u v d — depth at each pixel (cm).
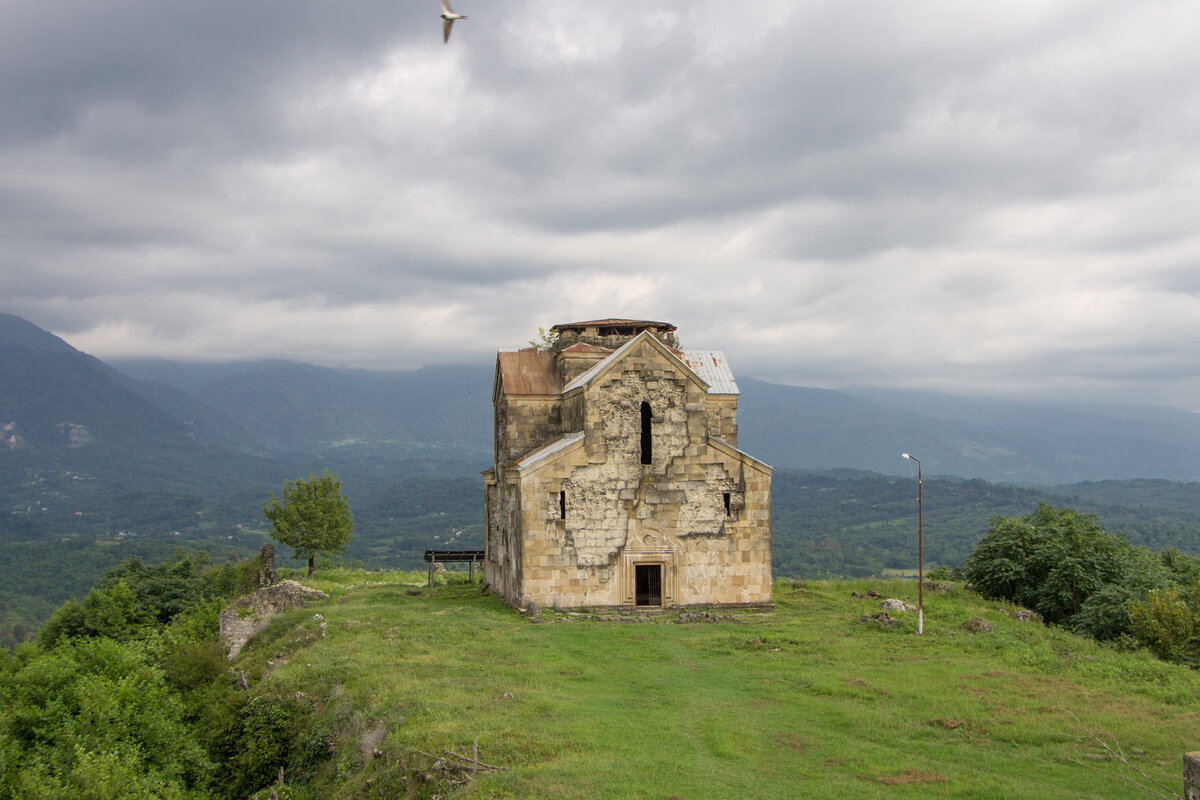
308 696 3177
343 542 6850
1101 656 3434
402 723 2542
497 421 5269
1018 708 2695
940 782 2106
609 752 2264
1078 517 4928
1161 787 2048
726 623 4059
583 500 4247
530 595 4162
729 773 2148
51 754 3042
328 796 2550
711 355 5466
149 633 5566
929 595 4894
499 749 2269
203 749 3281
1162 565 5297
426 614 4297
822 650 3481
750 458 4412
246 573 6838
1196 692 2880
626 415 4322
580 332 5350
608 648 3481
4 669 3988
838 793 2036
